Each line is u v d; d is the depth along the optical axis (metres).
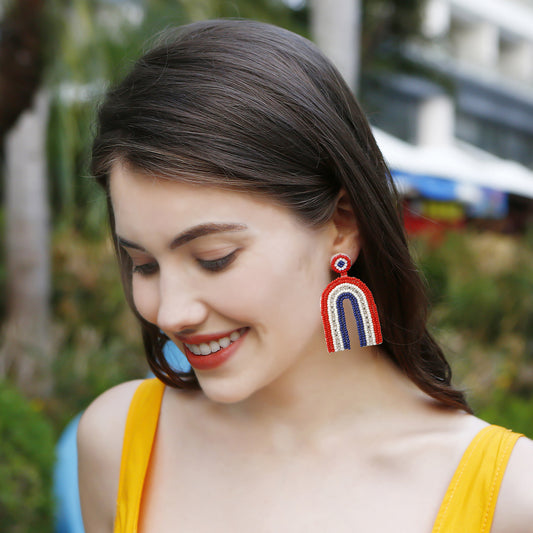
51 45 2.66
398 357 1.00
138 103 0.84
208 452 1.04
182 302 0.84
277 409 0.99
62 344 4.54
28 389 3.86
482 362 4.77
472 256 6.07
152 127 0.81
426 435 0.95
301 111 0.86
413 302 1.00
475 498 0.87
